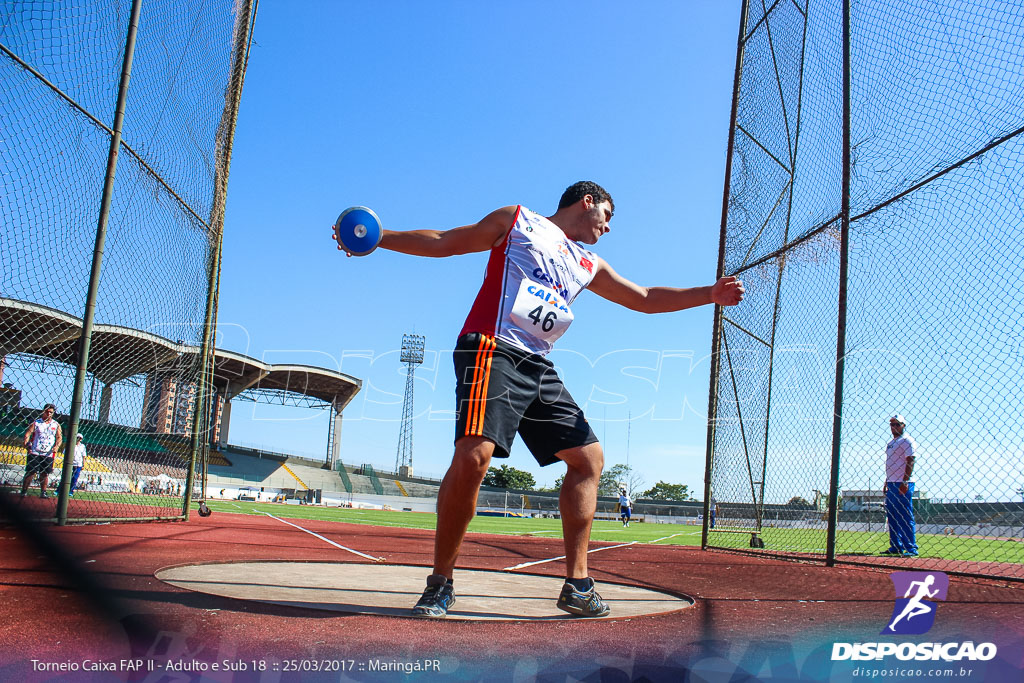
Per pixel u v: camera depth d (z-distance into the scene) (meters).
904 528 6.14
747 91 6.75
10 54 3.98
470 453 1.94
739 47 6.91
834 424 4.76
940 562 5.09
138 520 5.43
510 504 41.09
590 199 2.44
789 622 2.03
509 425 2.02
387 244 2.07
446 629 1.67
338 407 47.34
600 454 2.26
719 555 5.57
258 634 1.45
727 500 6.39
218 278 6.57
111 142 4.50
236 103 6.61
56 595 1.62
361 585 2.48
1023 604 2.62
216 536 4.66
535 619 1.91
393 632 1.58
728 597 2.71
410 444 51.97
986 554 6.59
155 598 1.77
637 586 3.11
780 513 5.80
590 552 5.52
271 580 2.46
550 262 2.19
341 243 2.02
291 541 4.78
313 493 36.78
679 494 74.38
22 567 1.77
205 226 6.08
